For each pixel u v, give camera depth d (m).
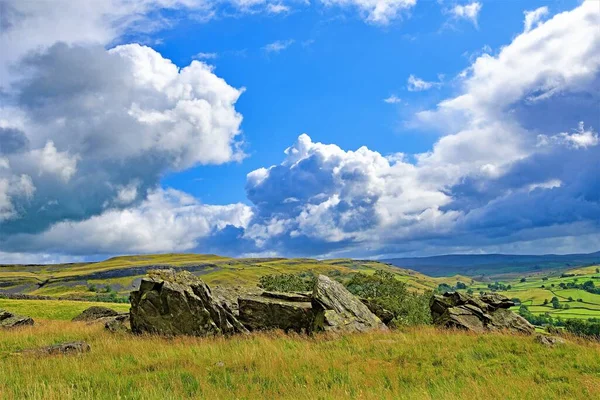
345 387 15.89
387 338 25.91
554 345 23.45
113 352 22.67
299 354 21.50
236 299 34.91
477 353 21.78
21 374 17.75
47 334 30.39
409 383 16.83
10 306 66.69
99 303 76.19
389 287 76.25
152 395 14.44
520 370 18.80
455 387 15.80
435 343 23.97
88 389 15.08
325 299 30.97
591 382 16.69
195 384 16.42
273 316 31.59
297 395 14.91
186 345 24.89
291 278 77.56
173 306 29.67
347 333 27.52
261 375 17.73
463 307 34.34
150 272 32.03
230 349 23.25
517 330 32.34
